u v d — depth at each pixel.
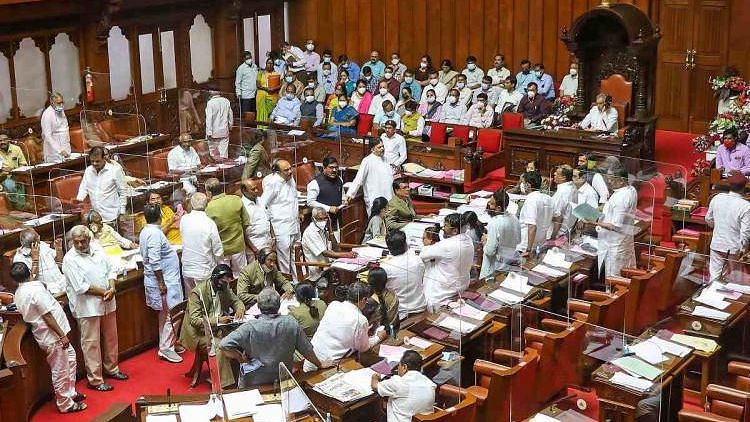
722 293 11.62
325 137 19.11
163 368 12.50
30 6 18.33
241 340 9.69
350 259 13.04
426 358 10.35
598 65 18.98
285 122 21.27
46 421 11.22
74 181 15.45
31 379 11.31
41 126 17.95
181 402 9.21
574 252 13.48
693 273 12.55
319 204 15.12
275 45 25.05
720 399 9.64
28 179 16.59
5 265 12.84
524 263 13.02
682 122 21.27
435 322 11.06
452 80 22.30
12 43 18.73
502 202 13.34
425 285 12.09
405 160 18.73
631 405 9.55
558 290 12.54
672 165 16.53
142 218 14.00
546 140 17.98
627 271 13.17
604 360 10.40
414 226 14.02
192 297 11.60
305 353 9.96
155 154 17.69
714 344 10.54
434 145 18.53
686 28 20.83
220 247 12.80
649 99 18.69
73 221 14.76
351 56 24.73
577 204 13.95
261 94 22.45
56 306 11.18
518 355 10.68
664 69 21.23
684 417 9.32
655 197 15.56
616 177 14.05
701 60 20.81
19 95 18.95
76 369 11.98
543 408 10.24
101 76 20.23
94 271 11.62
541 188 14.41
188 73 22.61
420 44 23.86
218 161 18.17
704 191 16.41
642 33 18.09
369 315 10.76
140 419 8.90
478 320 11.12
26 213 14.70
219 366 10.51
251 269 11.91
